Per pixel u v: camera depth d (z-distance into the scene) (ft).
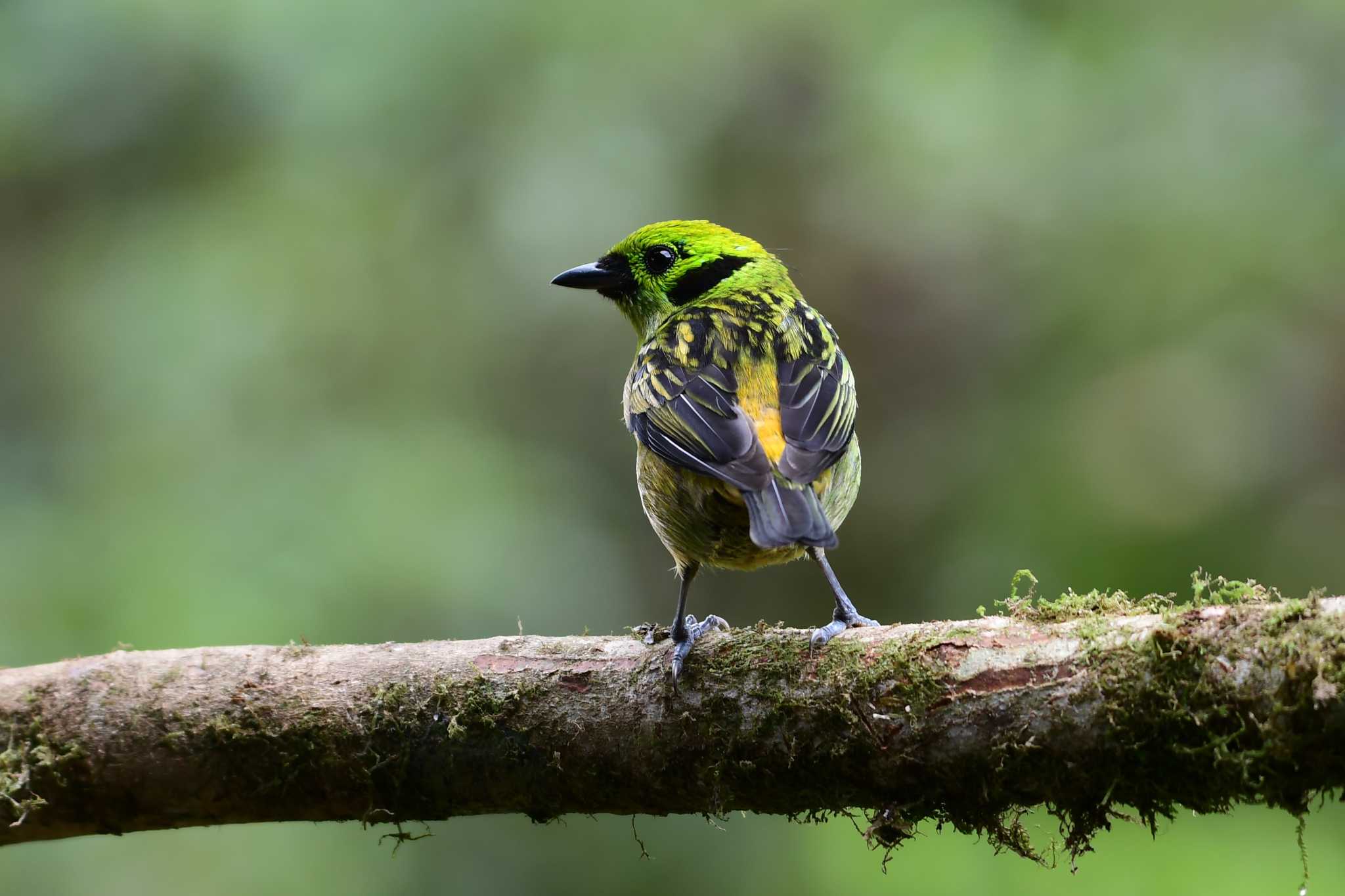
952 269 43.98
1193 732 16.70
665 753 19.45
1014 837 18.34
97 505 40.83
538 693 20.03
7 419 43.93
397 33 45.37
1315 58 42.55
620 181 44.29
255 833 35.35
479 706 20.15
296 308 44.34
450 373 44.75
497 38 45.16
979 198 42.96
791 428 22.41
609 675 19.88
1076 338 42.70
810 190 44.06
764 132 44.09
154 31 45.52
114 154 46.50
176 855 34.76
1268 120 42.34
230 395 43.24
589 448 45.11
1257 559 39.93
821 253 44.50
